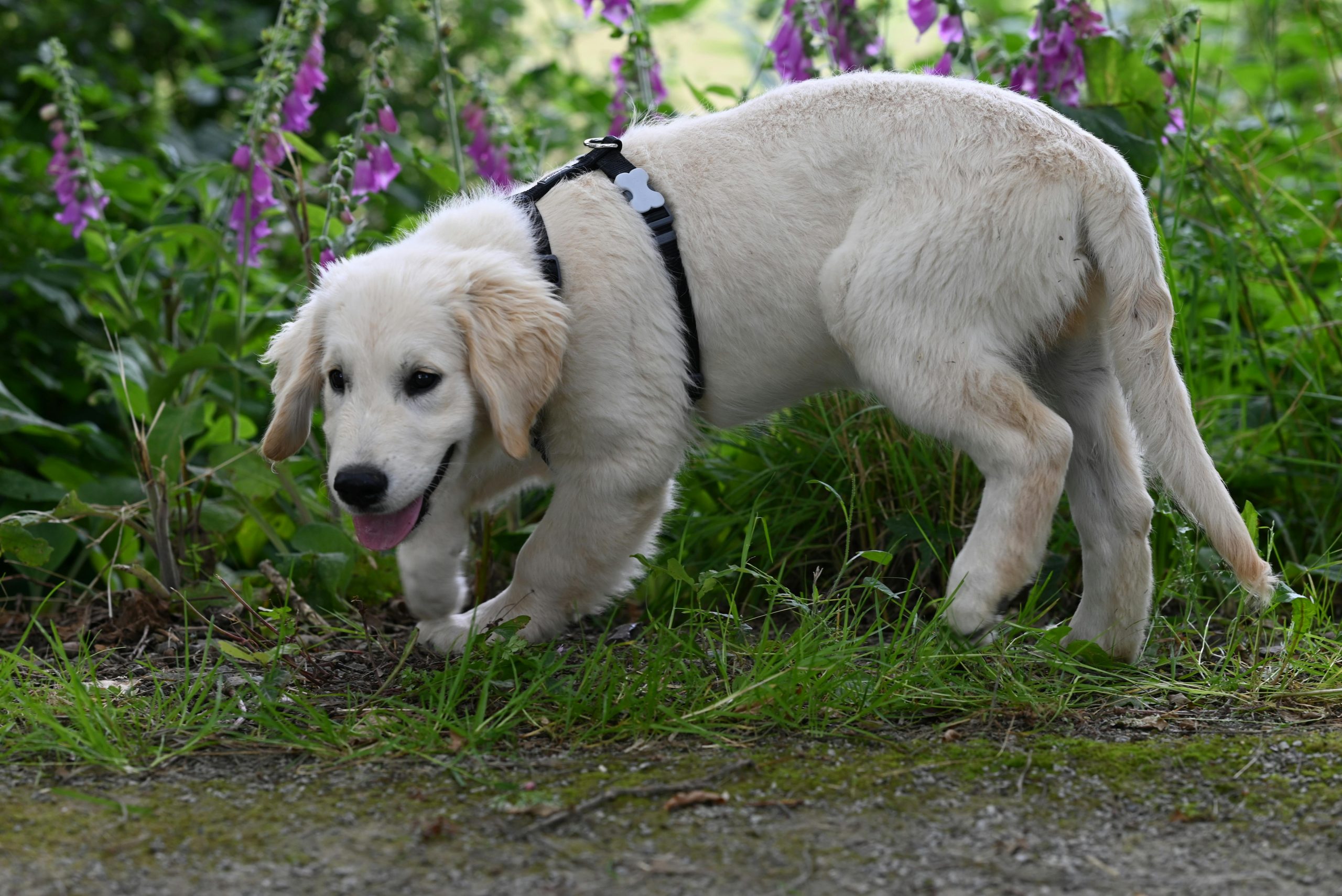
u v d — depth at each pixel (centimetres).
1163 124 512
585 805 268
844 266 341
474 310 341
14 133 721
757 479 464
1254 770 286
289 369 371
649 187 359
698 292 355
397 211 782
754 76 549
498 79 966
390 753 304
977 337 335
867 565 445
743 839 254
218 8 907
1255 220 526
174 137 749
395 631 432
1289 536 468
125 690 355
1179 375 343
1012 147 336
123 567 434
